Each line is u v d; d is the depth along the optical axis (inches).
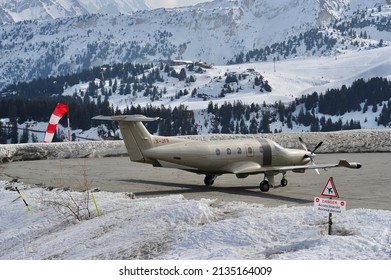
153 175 1740.9
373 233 634.8
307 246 611.2
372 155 2456.9
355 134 2704.2
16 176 1750.7
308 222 713.6
